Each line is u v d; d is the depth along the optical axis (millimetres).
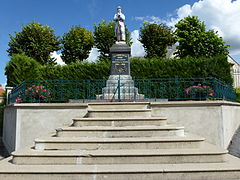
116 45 9305
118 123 4988
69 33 24141
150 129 4465
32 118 6730
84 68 12945
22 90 7453
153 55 20438
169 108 6547
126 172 3230
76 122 5070
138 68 12461
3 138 10805
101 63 13125
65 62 23844
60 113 6719
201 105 6527
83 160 3584
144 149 3965
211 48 21203
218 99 7645
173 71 12250
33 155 3588
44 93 7699
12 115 7637
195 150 3812
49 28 21609
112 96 8477
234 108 8195
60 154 3596
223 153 3619
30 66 13164
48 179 3215
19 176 3221
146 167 3367
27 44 19688
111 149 3979
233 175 3242
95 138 4266
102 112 5664
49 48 20734
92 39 24531
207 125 6461
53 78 13008
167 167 3354
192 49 21250
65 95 9938
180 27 22422
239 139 7070
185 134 5039
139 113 5652
